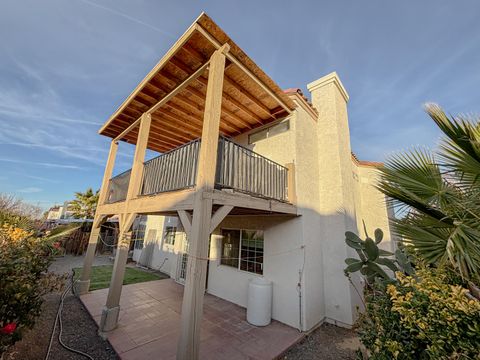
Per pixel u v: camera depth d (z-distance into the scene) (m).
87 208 17.73
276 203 4.50
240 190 3.89
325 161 6.28
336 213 5.77
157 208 3.97
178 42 3.46
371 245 3.47
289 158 5.50
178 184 3.88
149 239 11.59
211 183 3.12
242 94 4.88
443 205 2.45
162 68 4.03
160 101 4.91
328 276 5.46
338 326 5.00
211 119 3.23
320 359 3.57
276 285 5.12
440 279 2.04
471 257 1.92
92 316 4.70
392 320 2.00
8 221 5.49
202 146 3.18
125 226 4.70
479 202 2.19
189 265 2.81
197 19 3.06
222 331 4.33
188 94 4.96
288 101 5.09
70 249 13.66
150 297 6.15
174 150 4.29
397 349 1.75
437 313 1.64
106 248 15.07
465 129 2.28
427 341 1.65
